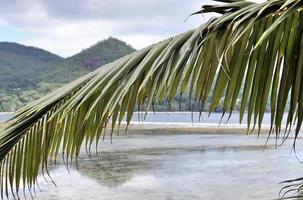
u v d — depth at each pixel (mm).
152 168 13570
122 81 1495
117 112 1614
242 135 29266
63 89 1659
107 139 25875
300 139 24016
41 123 1738
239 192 9398
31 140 1782
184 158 16328
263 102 1830
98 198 8906
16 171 1841
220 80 1698
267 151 18359
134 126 43031
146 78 1401
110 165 14305
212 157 16578
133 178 11516
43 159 1817
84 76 1655
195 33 1493
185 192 9508
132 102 1577
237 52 1759
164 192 9539
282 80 1828
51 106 1658
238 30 1456
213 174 12125
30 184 1878
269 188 9781
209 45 1637
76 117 1729
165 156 17156
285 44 1817
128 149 20203
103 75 1540
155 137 28094
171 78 1418
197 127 41031
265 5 1424
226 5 1538
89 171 12711
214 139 26078
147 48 1568
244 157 16359
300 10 1772
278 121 1859
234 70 1748
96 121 1700
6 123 1693
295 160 15141
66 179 11078
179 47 1487
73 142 1798
